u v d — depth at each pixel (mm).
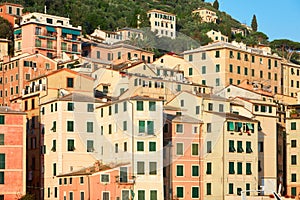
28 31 182500
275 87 185375
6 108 113375
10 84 168250
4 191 107062
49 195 114188
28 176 120688
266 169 127688
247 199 111500
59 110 113438
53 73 120688
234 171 116250
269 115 130125
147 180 101062
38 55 166375
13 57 173000
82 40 190750
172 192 108500
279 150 134000
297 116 137625
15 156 108812
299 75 197250
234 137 117188
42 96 120688
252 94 141375
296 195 132500
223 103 87938
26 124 122000
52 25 185250
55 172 112688
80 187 105938
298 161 134500
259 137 127875
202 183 111438
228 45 171375
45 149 116625
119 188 100125
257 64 179375
